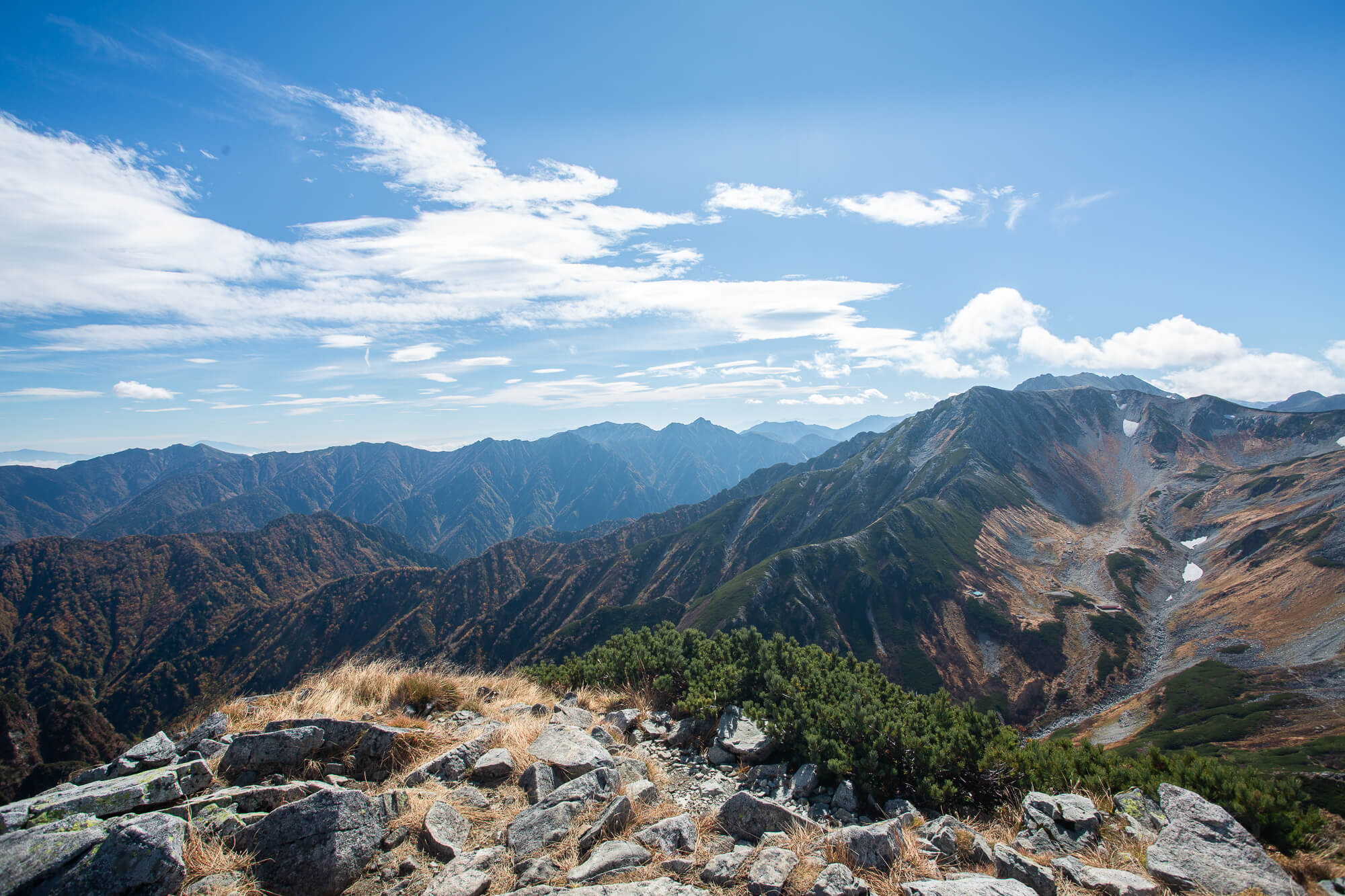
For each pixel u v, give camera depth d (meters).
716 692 14.11
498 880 6.77
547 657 179.75
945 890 6.34
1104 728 118.94
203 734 10.18
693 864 7.10
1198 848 7.94
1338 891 7.87
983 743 11.34
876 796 10.49
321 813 7.02
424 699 13.29
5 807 6.64
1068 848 8.41
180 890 6.08
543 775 9.18
